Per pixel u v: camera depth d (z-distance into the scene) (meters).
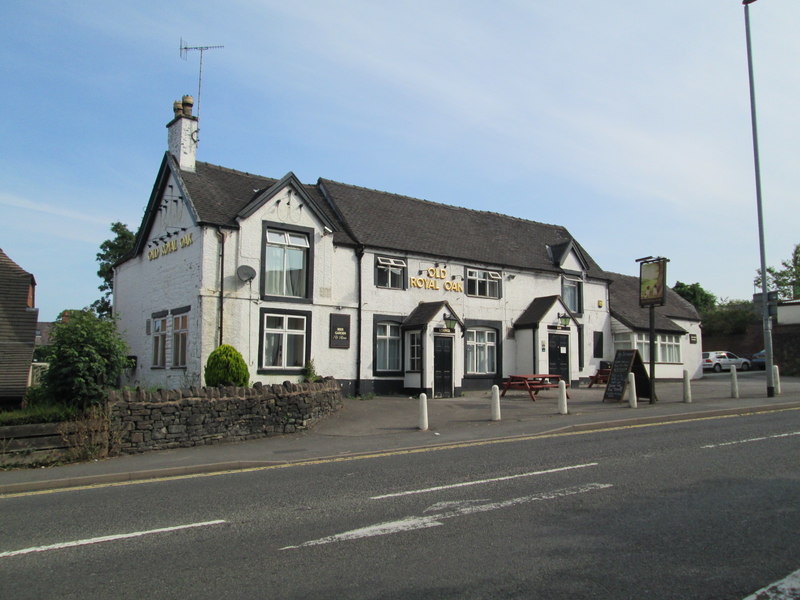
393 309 23.98
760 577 5.15
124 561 5.91
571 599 4.77
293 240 21.61
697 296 55.69
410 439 13.43
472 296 26.39
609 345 32.38
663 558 5.61
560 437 13.09
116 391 12.94
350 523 6.96
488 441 12.91
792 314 36.38
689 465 9.59
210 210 20.38
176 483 9.88
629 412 16.72
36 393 14.62
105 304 38.38
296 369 20.94
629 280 37.91
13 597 5.07
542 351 26.98
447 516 7.12
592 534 6.32
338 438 13.98
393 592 4.95
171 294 21.62
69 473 10.62
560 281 30.03
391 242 24.30
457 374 23.88
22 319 17.92
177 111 22.44
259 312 20.45
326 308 22.14
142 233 24.02
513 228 31.06
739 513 6.95
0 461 11.31
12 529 7.20
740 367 41.91
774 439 11.86
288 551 6.05
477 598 4.81
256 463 11.28
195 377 19.30
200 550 6.18
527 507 7.41
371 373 23.09
